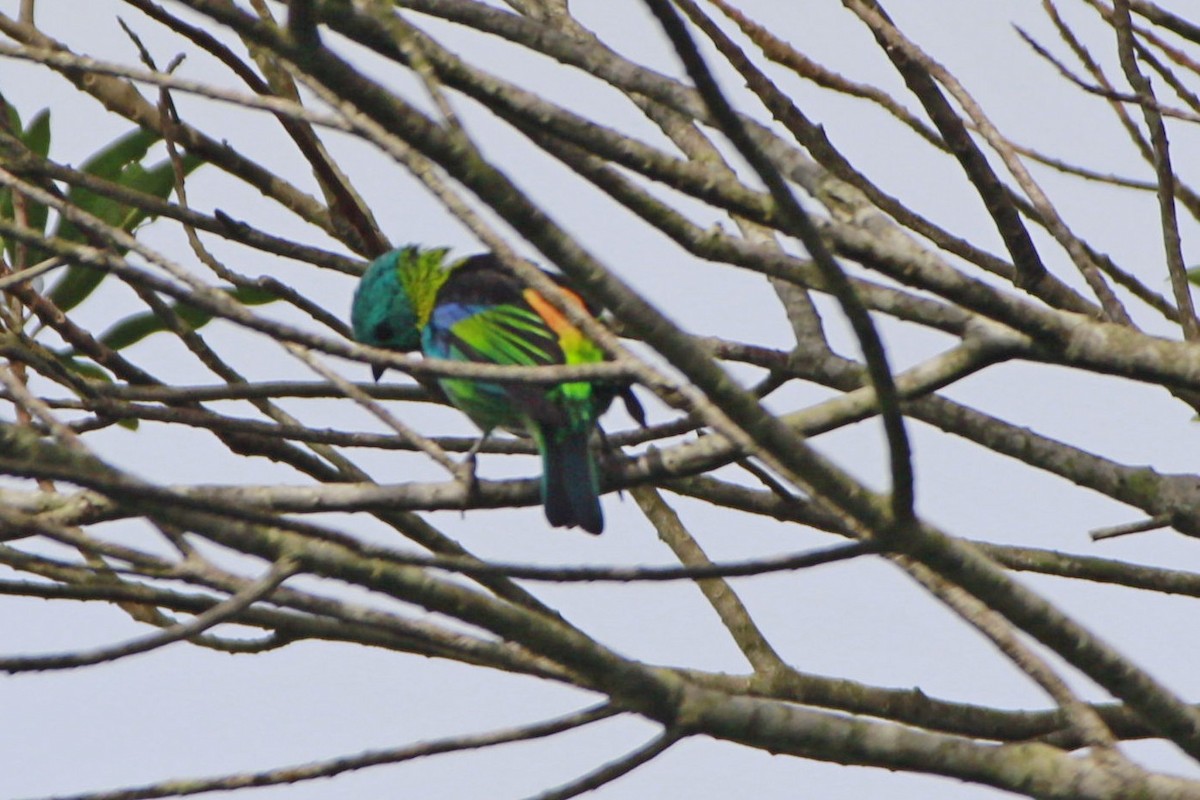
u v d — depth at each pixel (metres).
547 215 7.80
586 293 7.82
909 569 8.75
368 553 8.14
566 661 8.56
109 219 14.39
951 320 10.01
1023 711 12.48
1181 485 12.23
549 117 9.07
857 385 12.32
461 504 10.28
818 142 13.03
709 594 13.09
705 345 12.56
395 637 9.40
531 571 8.27
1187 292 11.95
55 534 8.28
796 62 13.01
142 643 8.20
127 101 14.00
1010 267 13.19
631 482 12.20
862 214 10.42
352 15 8.18
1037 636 8.68
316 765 8.59
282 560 8.34
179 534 8.59
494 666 8.73
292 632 9.37
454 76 9.01
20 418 12.11
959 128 11.16
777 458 8.19
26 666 8.14
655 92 10.52
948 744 8.70
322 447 13.80
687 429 13.15
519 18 10.73
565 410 12.88
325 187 14.47
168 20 13.26
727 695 8.82
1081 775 8.54
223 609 8.25
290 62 7.63
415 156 7.87
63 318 12.95
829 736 8.69
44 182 12.95
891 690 12.59
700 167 9.23
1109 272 13.76
